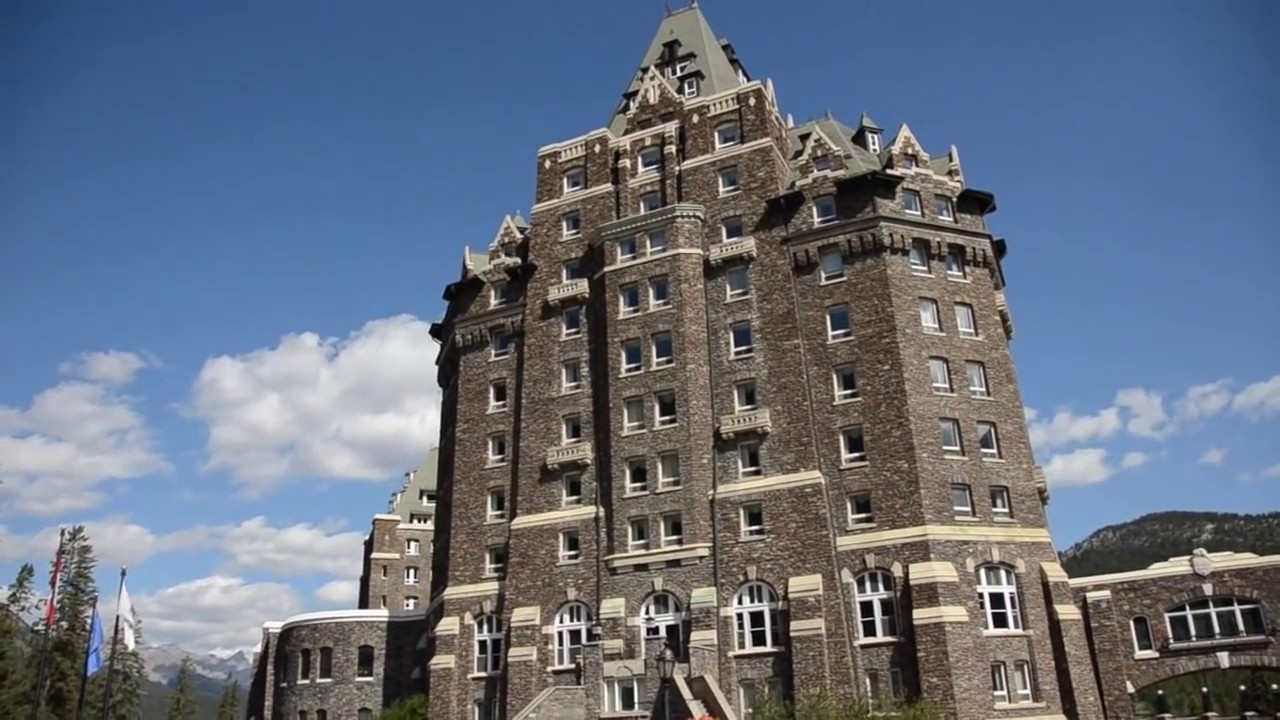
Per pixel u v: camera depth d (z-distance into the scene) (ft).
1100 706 161.27
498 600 189.98
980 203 192.24
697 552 169.68
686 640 165.99
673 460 179.01
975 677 146.30
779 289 183.11
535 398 199.41
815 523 163.32
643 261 193.57
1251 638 158.10
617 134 227.40
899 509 159.33
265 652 254.88
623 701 163.22
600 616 172.55
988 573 157.89
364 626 223.71
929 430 164.76
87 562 337.93
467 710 184.14
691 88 225.35
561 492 188.96
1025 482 168.66
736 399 180.65
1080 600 169.17
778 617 161.58
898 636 151.94
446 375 235.61
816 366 175.42
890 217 179.11
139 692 389.19
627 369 188.85
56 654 311.06
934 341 173.99
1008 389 176.04
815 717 131.23
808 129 215.10
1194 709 163.94
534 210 216.54
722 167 197.98
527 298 209.67
